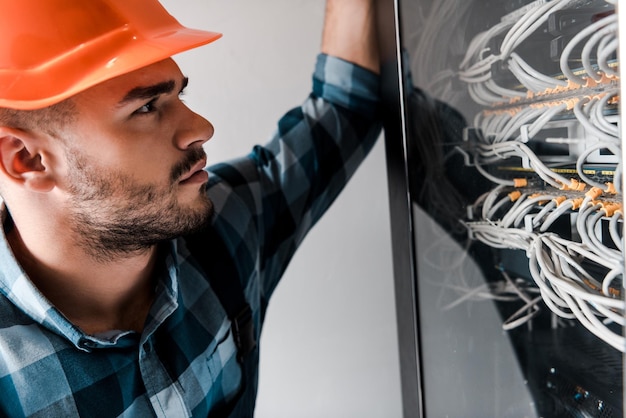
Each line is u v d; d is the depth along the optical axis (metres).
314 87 1.24
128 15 0.85
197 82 1.43
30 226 0.90
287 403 1.53
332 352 1.52
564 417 0.85
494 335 0.94
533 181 0.83
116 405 0.94
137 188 0.86
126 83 0.82
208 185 1.16
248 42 1.42
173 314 1.01
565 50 0.65
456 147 0.95
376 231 1.49
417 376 1.01
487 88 0.87
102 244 0.90
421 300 0.99
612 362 0.73
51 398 0.90
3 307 0.91
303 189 1.21
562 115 0.74
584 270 0.68
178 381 0.99
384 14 1.02
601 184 0.66
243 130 1.45
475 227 0.92
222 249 1.11
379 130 1.23
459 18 0.90
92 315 0.98
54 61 0.82
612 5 0.60
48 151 0.84
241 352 1.12
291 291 1.50
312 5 1.41
